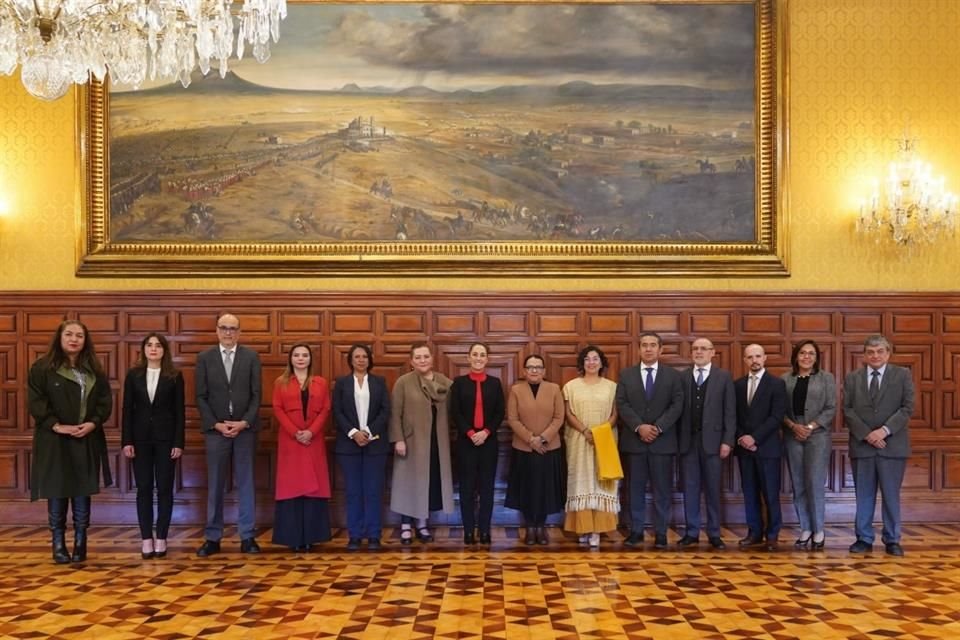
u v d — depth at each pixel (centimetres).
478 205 938
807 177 937
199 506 915
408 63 941
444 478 845
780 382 820
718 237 938
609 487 819
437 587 668
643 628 564
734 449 842
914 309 929
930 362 929
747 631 557
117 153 936
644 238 936
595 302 924
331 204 938
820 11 938
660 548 810
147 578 698
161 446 779
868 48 937
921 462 928
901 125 936
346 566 739
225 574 711
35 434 749
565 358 925
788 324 926
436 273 929
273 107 938
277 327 923
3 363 920
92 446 761
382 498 845
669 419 812
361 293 923
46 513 917
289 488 792
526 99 940
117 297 921
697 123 940
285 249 930
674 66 939
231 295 921
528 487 821
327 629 563
